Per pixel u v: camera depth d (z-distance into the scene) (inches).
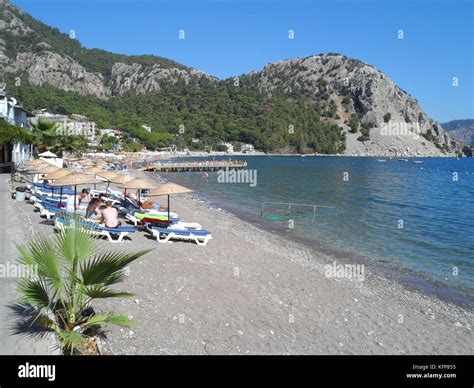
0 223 582.2
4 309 297.6
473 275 660.1
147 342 298.0
